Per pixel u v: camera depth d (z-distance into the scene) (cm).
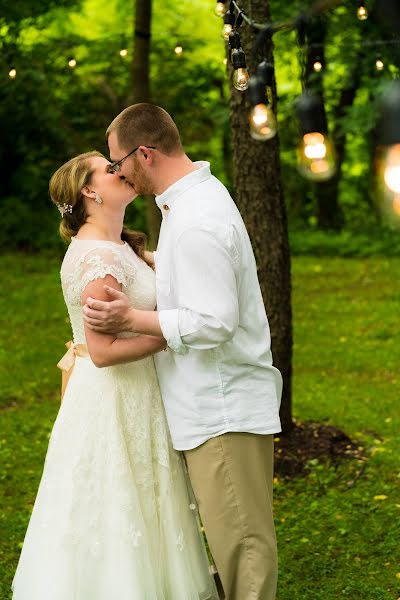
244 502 374
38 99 1716
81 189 389
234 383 376
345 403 826
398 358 1005
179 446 382
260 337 383
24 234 1870
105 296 373
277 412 387
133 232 415
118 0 1858
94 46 1595
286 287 659
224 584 381
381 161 281
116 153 381
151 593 375
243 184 643
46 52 1470
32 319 1255
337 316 1265
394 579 482
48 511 382
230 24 382
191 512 400
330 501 593
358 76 1280
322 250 1911
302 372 961
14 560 518
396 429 746
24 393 901
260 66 387
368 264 1742
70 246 393
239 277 371
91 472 380
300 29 357
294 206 2289
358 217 2242
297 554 516
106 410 382
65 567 375
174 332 357
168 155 376
